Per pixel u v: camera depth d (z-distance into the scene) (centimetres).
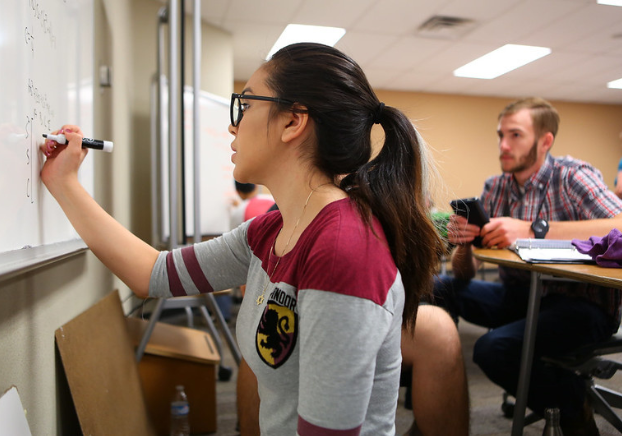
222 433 185
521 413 143
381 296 58
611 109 734
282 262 68
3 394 75
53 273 113
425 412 120
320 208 66
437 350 120
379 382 65
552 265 126
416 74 587
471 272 199
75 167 89
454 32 441
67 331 119
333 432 56
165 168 267
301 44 72
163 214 243
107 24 195
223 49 436
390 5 382
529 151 203
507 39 459
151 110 275
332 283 56
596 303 165
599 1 371
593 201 186
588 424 146
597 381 201
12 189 73
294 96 68
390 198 69
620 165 259
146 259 89
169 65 196
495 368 155
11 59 73
